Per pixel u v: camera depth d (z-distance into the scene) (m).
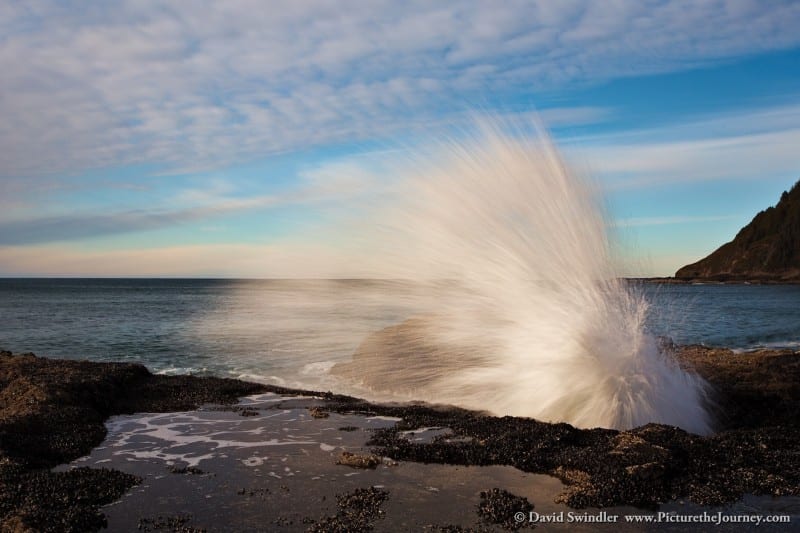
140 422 9.23
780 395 10.02
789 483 6.27
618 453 6.72
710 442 7.16
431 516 5.61
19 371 11.73
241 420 9.34
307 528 5.32
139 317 37.56
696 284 156.75
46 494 5.86
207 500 5.95
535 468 6.91
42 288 126.69
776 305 60.66
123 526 5.34
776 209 181.75
